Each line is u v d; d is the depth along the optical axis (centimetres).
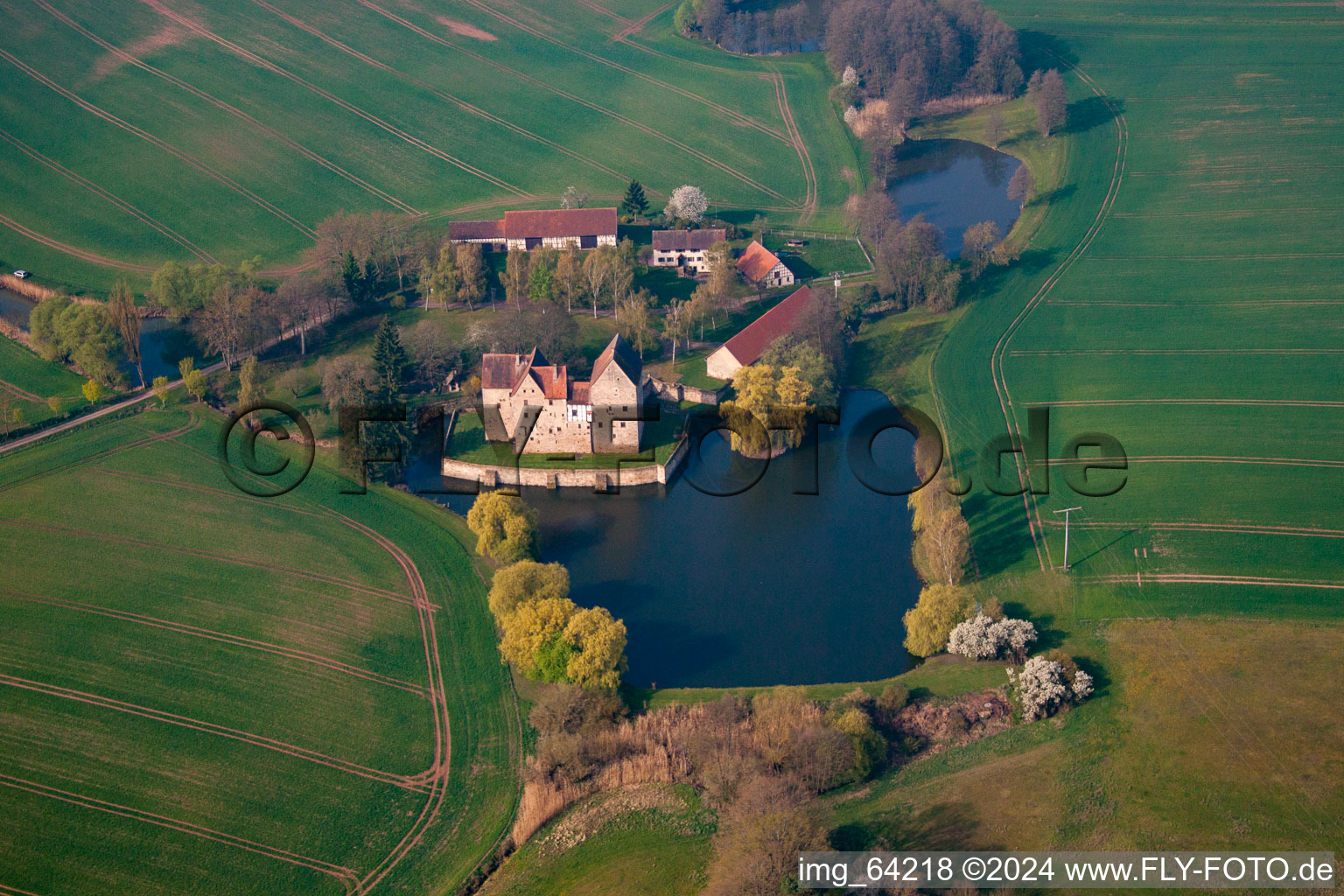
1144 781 12812
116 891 12275
